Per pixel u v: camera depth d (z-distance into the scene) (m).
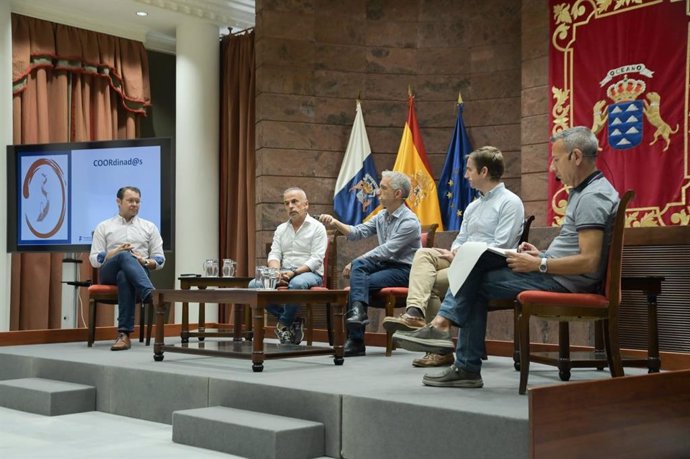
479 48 7.06
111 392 3.69
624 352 4.00
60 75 7.09
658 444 2.57
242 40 7.52
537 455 2.13
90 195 6.26
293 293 3.54
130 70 7.56
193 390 3.29
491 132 7.00
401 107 7.12
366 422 2.59
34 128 6.88
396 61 7.12
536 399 2.14
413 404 2.44
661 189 5.68
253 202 7.31
